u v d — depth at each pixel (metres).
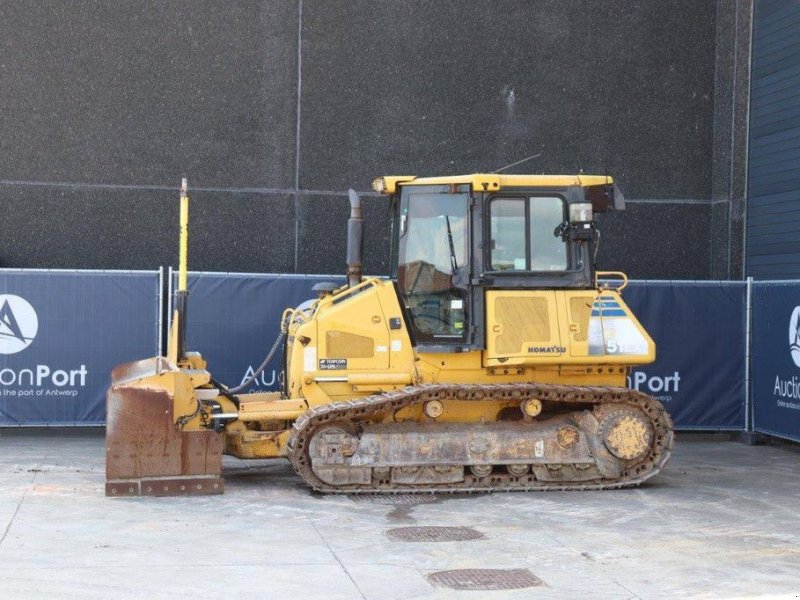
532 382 10.34
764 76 14.95
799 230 14.07
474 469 10.08
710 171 15.88
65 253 14.61
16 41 14.42
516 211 10.31
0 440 13.27
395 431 9.95
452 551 7.73
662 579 7.01
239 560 7.34
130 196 14.73
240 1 14.86
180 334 10.37
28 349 12.94
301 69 15.02
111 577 6.84
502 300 10.16
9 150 14.46
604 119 15.57
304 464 9.79
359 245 10.55
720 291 13.93
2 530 8.13
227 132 14.91
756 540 8.20
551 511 9.25
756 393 13.77
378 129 15.18
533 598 6.54
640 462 10.36
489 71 15.34
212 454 9.73
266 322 13.31
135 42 14.66
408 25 15.19
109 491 9.51
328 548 7.76
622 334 10.25
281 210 15.05
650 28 15.64
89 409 13.05
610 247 15.66
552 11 15.44
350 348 10.27
